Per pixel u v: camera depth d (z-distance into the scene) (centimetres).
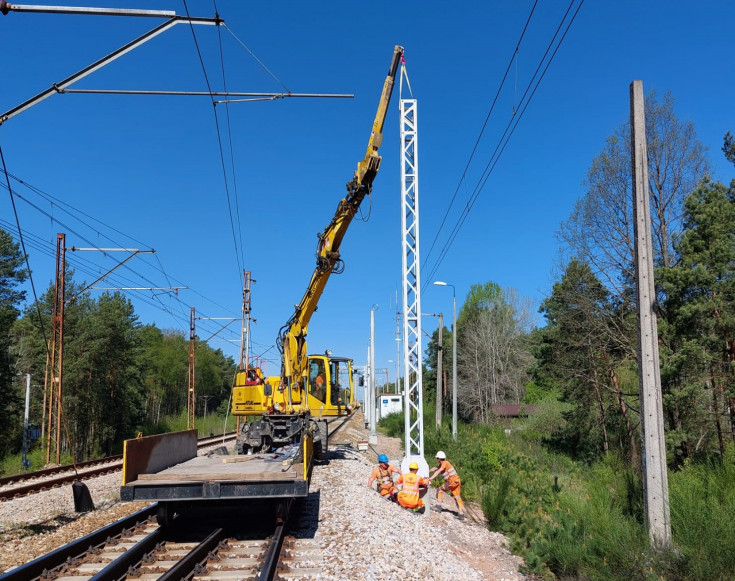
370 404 3459
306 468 909
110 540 897
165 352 8056
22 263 4609
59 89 898
